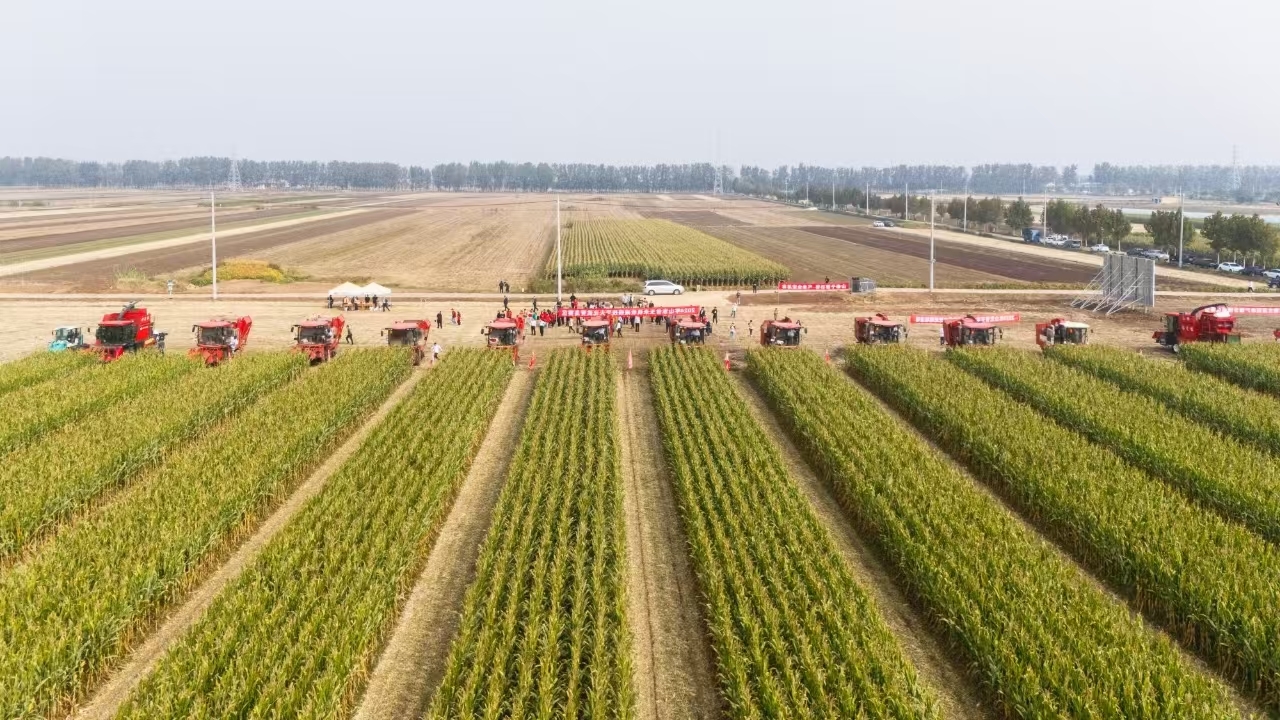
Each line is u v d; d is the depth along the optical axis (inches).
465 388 2347.4
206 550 1370.6
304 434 1841.8
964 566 1278.3
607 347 3041.3
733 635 1104.8
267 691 972.6
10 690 964.6
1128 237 7667.3
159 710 946.7
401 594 1294.3
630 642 1129.4
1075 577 1291.8
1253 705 1059.3
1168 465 1712.6
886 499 1539.1
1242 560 1264.8
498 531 1451.8
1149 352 3120.1
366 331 3452.3
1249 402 2132.1
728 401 2266.2
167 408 2021.4
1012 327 3614.7
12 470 1594.5
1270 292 4660.4
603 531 1398.9
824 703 981.8
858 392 2338.8
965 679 1112.8
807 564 1285.7
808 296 4471.0
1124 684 992.2
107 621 1119.6
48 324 3496.6
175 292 4463.6
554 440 1963.6
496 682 1004.6
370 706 1053.2
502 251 6776.6
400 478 1652.3
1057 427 1941.4
